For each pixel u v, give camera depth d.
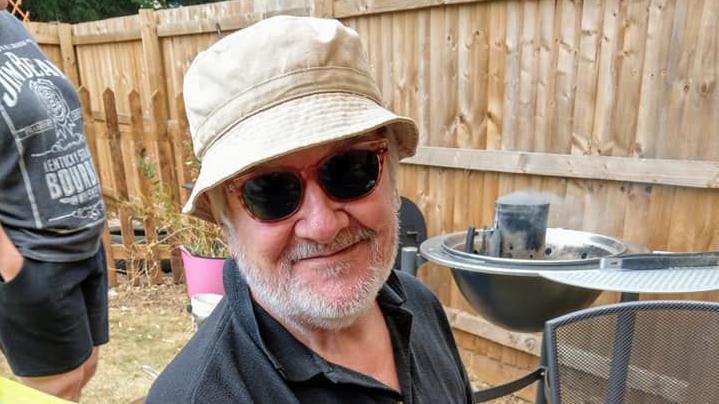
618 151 2.30
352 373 0.91
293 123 0.80
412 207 2.77
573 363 1.37
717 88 2.01
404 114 3.00
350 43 0.87
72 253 1.69
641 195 2.27
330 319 0.90
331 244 0.89
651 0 2.11
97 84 5.41
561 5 2.36
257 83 0.81
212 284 2.92
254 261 0.90
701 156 2.09
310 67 0.82
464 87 2.74
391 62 2.99
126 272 4.42
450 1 2.64
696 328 1.33
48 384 1.70
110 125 4.17
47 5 10.22
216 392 0.79
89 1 10.95
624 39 2.21
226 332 0.87
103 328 1.96
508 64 2.56
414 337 1.12
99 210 1.85
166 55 4.46
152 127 4.26
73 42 5.52
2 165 1.52
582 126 2.39
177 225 4.05
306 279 0.89
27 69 1.61
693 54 2.05
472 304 1.93
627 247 1.85
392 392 0.93
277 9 3.48
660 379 1.35
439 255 1.84
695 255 1.56
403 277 1.27
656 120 2.18
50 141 1.62
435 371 1.12
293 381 0.86
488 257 1.72
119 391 2.84
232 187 0.88
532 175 2.59
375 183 0.92
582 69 2.34
